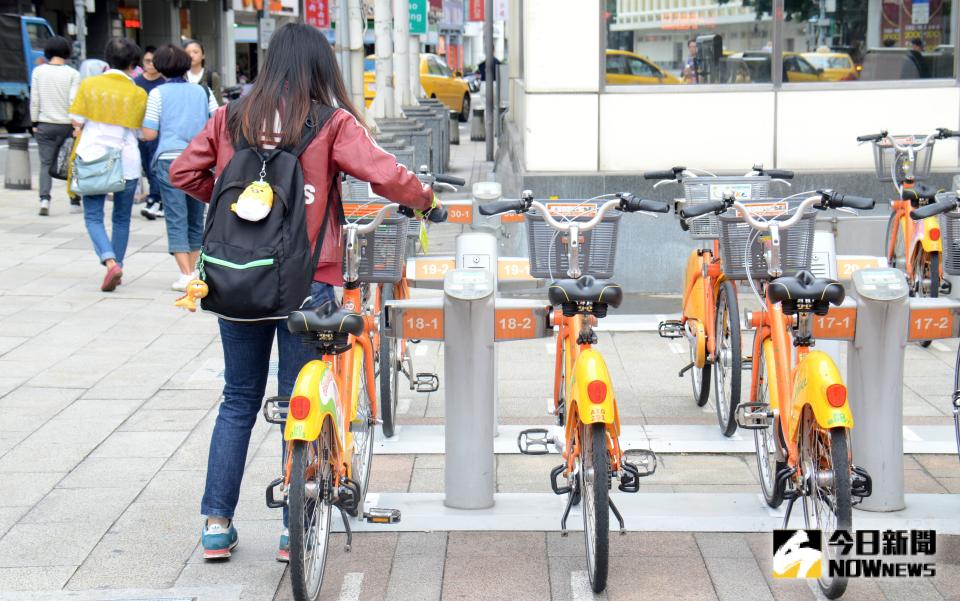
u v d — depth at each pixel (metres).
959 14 9.73
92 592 4.09
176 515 4.88
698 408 6.51
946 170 9.60
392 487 5.28
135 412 6.38
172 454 5.68
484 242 5.78
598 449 3.90
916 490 5.16
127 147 9.48
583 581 4.22
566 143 9.75
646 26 9.69
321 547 3.99
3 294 9.55
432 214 4.52
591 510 4.05
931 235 7.57
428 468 5.55
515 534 4.70
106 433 6.00
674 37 9.73
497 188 6.17
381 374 5.80
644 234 9.70
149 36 41.09
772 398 4.52
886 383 4.71
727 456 5.72
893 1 9.75
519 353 7.86
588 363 4.02
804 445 4.05
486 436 4.82
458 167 20.86
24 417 6.27
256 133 4.07
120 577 4.26
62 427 6.10
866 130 9.73
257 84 4.14
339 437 4.01
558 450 4.82
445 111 20.27
